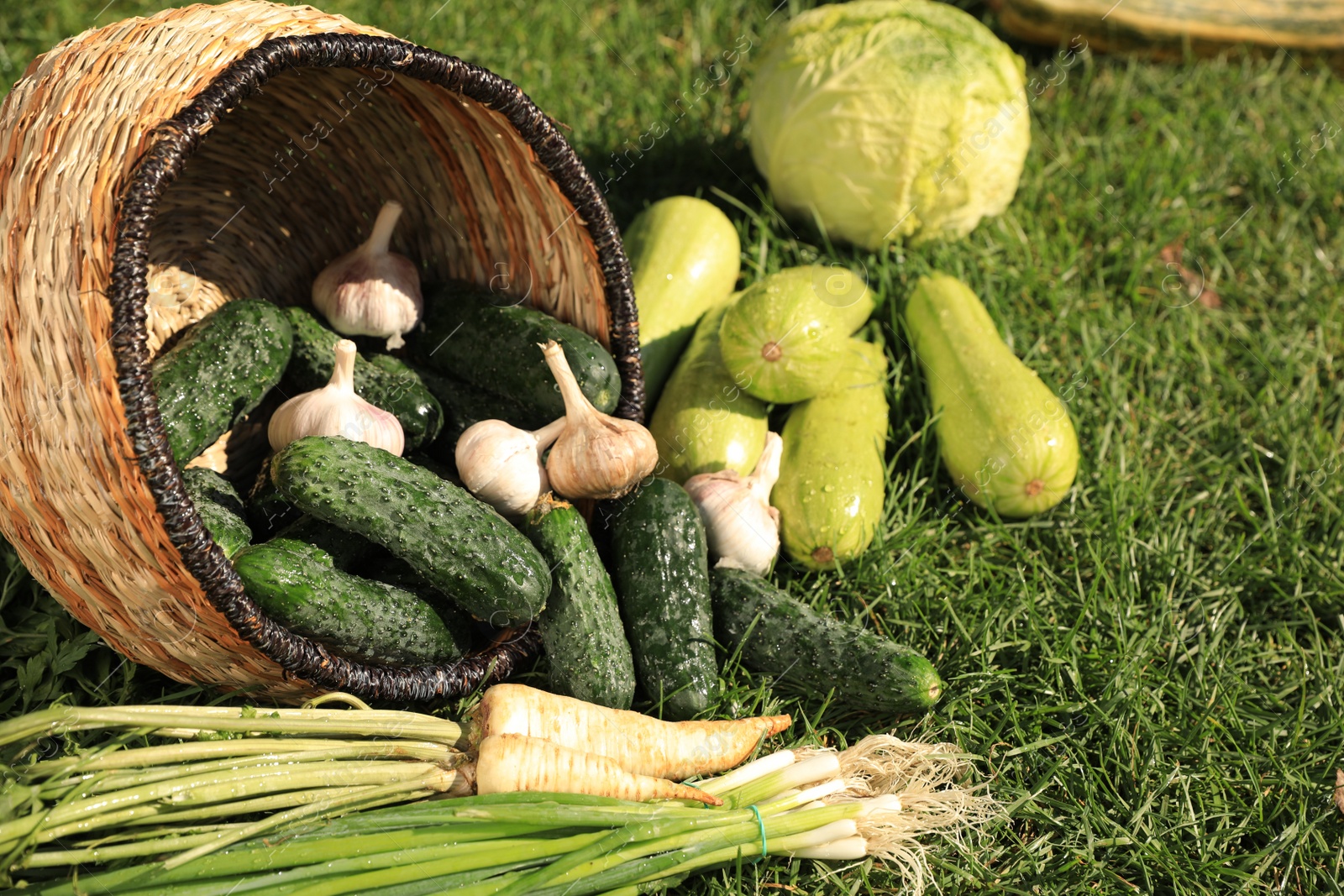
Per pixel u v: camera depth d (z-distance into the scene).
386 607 0.94
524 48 1.31
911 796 0.96
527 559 0.95
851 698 0.99
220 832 0.89
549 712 0.95
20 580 1.00
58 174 0.89
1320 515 1.12
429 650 0.96
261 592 0.91
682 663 0.98
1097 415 1.15
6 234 0.89
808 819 0.94
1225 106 1.32
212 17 0.93
